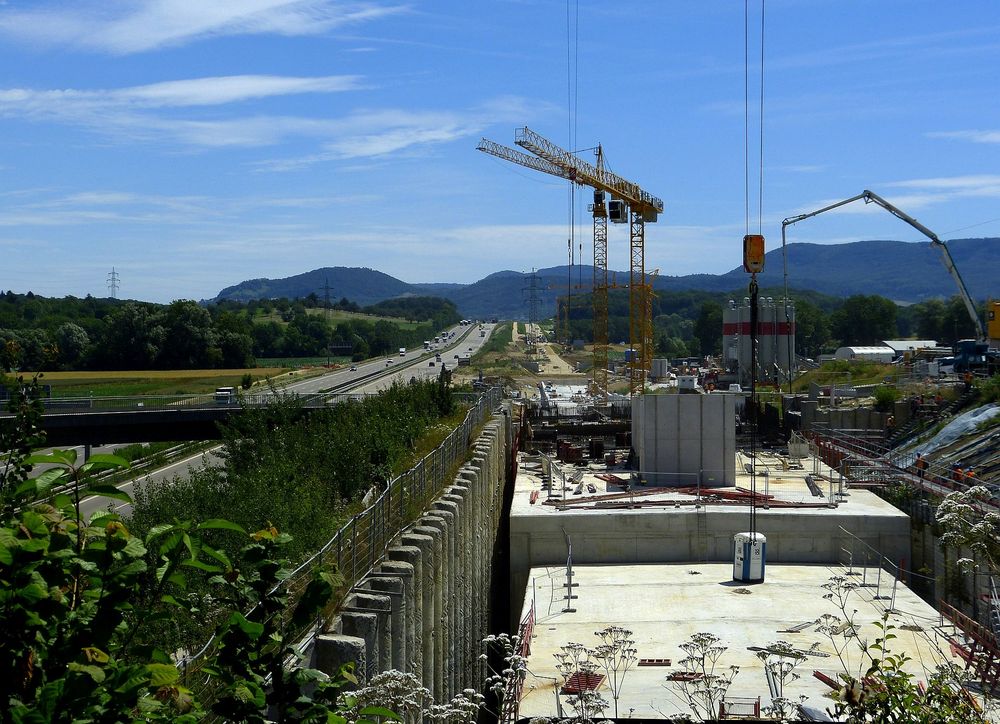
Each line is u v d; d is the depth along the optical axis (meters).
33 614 7.76
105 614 8.30
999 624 24.05
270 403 54.12
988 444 49.28
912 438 59.56
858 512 37.56
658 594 31.61
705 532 37.53
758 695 21.78
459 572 31.19
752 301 67.56
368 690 11.88
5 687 7.64
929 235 99.56
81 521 8.62
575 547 37.66
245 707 9.50
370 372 175.38
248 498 28.56
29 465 12.35
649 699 21.42
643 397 44.47
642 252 143.00
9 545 7.79
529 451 63.97
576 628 28.09
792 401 71.50
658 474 44.34
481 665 35.53
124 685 7.79
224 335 176.62
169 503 29.75
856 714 12.46
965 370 81.56
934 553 35.38
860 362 127.38
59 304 182.62
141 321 164.62
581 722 15.98
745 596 31.12
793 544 37.34
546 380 172.50
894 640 25.70
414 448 46.59
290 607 18.00
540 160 133.38
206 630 17.41
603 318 143.25
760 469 48.78
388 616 19.64
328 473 36.19
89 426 75.06
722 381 101.25
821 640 26.03
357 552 23.23
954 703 12.53
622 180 141.00
